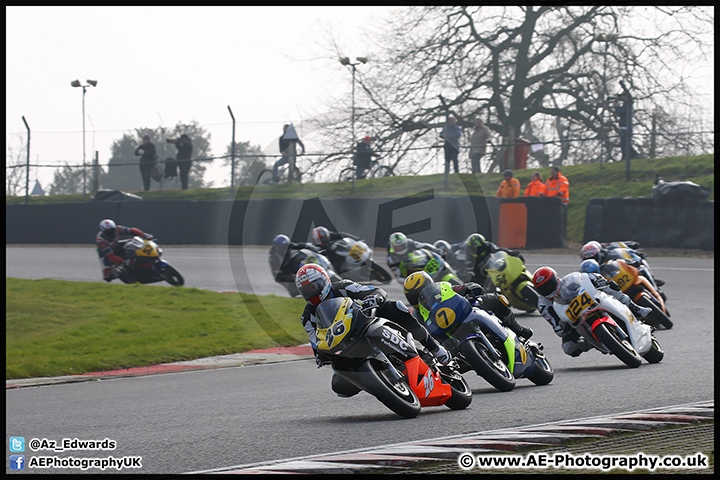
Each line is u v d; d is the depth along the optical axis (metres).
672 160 89.69
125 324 40.44
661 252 63.94
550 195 71.19
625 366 26.06
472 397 21.28
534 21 101.00
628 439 15.22
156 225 81.19
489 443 14.85
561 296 26.48
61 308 45.12
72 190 95.56
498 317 23.42
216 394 24.28
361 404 21.52
